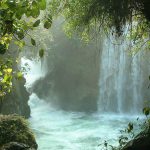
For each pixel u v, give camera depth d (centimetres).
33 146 1169
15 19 494
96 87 3069
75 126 2269
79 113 2886
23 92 2430
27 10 411
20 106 2311
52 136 1950
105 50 2936
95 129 2155
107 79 3066
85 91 3050
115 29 777
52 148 1680
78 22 882
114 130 2098
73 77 3092
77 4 846
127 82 3064
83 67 3078
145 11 709
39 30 2327
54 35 3027
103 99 3048
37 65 3378
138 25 926
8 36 525
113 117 2691
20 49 594
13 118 1247
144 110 703
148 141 714
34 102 3108
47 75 3194
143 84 3016
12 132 1162
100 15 761
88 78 3075
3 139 1130
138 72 3022
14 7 411
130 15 732
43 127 2212
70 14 905
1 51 526
